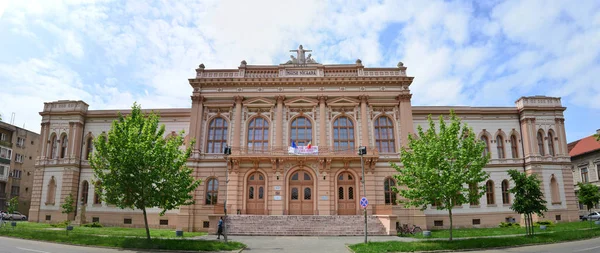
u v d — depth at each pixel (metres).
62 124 41.09
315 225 31.28
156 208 37.78
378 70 38.94
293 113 38.00
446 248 21.25
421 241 23.41
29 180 59.97
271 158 35.44
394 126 37.59
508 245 22.27
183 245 21.27
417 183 24.34
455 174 23.11
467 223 37.78
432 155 23.36
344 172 36.06
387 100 38.03
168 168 23.30
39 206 39.25
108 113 41.31
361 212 34.81
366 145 36.38
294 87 38.50
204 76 38.97
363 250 20.31
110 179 22.56
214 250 20.59
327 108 38.00
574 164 52.81
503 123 41.00
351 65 39.00
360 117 37.66
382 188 35.69
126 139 22.84
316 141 37.06
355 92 38.16
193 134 37.34
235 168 35.88
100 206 38.66
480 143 24.56
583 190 37.88
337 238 27.62
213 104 38.22
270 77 38.34
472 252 20.39
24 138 59.47
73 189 39.06
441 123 24.98
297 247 22.50
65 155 40.03
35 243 22.38
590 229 27.70
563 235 24.88
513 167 39.75
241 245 22.34
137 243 21.55
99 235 26.23
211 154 36.91
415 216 34.81
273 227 30.83
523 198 25.28
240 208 35.09
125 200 22.92
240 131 37.44
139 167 22.30
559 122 40.25
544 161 38.91
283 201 34.91
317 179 35.56
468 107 41.03
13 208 35.22
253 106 38.09
